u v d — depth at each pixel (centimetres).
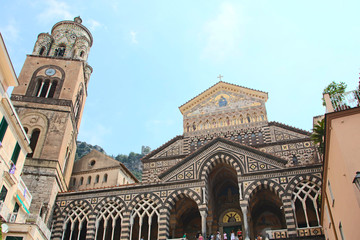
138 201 3925
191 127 5406
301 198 3447
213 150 4041
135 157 15838
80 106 5744
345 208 2105
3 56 2841
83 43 6109
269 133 4922
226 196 4444
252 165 3797
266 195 4062
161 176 4012
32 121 4822
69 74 5434
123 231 3750
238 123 5203
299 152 4600
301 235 3238
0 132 2956
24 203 3559
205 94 5631
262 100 5291
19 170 3391
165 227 3647
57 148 4584
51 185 4219
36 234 3162
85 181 5556
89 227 3894
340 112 2014
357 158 1856
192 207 4259
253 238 4053
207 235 4188
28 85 5216
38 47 5847
